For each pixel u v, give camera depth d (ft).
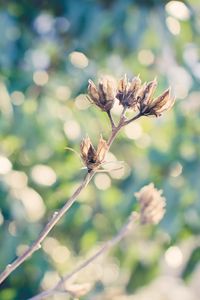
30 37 4.23
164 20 4.03
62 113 4.00
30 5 4.27
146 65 4.20
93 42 4.12
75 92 4.14
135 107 1.78
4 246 3.60
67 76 4.20
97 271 4.26
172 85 3.98
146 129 4.12
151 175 3.74
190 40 4.09
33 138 3.82
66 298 3.69
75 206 4.06
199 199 3.61
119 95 1.77
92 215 4.10
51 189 3.95
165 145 3.78
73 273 2.10
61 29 4.29
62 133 3.92
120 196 4.00
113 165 4.12
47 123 3.88
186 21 4.05
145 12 4.04
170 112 3.88
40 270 3.86
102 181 4.11
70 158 3.96
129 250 3.97
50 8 4.30
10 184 3.57
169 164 3.71
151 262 3.89
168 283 5.45
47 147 3.88
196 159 3.69
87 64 4.22
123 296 3.84
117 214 3.90
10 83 4.01
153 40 4.07
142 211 2.12
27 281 3.82
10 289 3.62
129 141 4.22
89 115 4.06
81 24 4.09
